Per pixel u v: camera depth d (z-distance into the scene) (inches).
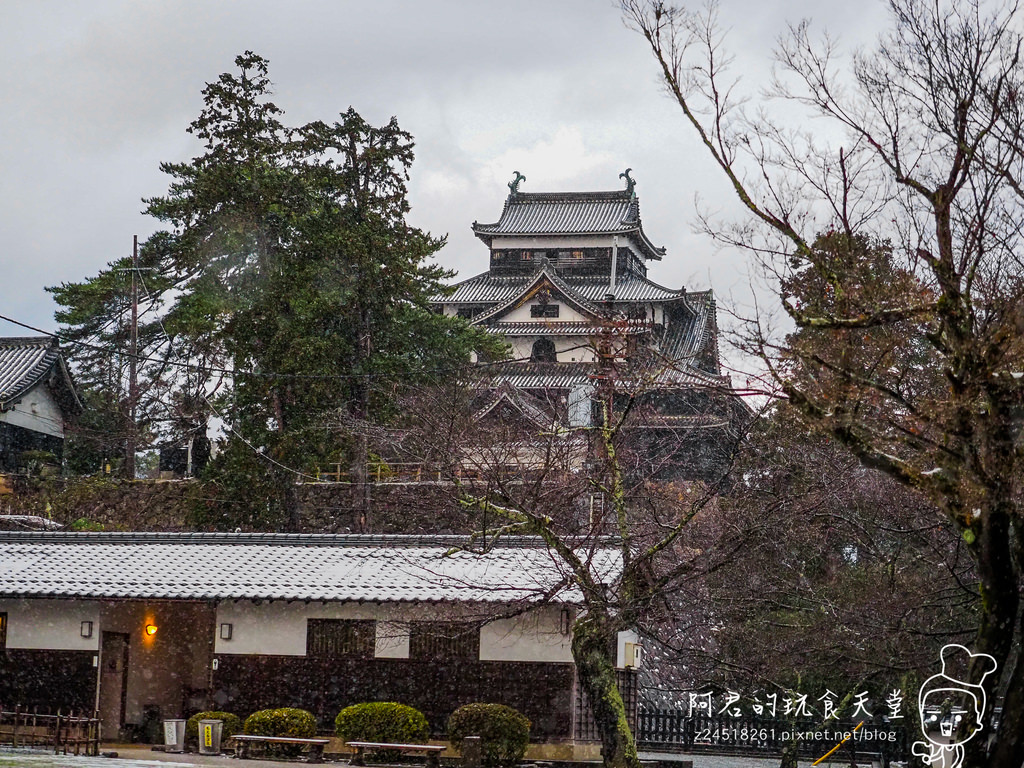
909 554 860.0
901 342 508.7
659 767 997.8
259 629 1010.7
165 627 1178.6
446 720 966.4
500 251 3014.3
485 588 843.4
